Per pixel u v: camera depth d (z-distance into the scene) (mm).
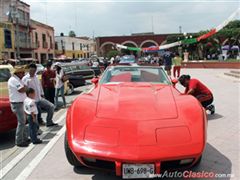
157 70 6051
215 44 45844
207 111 8539
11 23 38562
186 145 3615
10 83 5988
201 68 31438
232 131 6457
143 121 3908
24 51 42750
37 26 47875
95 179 4262
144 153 3514
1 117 6164
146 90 4980
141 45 72625
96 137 3740
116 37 73375
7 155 5488
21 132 6039
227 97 10930
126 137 3693
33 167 4793
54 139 6387
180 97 4621
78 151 3668
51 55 54719
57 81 10109
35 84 7348
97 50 74688
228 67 30266
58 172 4551
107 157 3543
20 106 6000
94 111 4168
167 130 3773
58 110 9969
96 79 6219
